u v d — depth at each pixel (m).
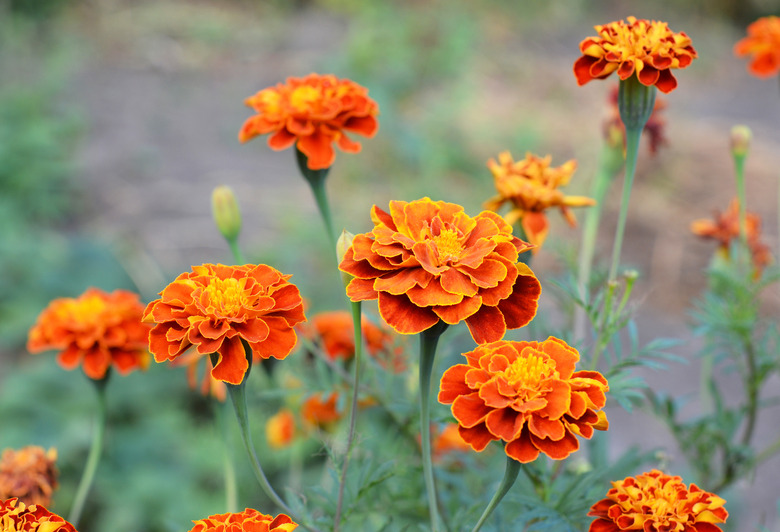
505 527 0.59
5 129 1.96
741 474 0.67
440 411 0.60
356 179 2.05
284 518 0.50
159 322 0.50
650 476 0.52
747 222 0.78
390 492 0.63
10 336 1.44
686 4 3.67
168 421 1.24
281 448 0.92
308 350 0.70
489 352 0.49
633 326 0.59
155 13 3.01
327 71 2.53
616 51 0.56
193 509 1.10
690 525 0.50
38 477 0.62
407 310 0.49
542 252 1.56
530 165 0.65
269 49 2.86
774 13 3.63
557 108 2.53
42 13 2.87
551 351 0.50
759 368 0.68
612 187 1.94
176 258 1.69
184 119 2.36
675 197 1.93
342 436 0.65
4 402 1.24
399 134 2.13
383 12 2.94
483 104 2.49
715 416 0.68
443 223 0.50
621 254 1.70
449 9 3.10
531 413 0.48
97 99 2.43
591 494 0.58
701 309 0.72
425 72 2.61
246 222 1.83
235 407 0.52
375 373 0.67
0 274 1.53
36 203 1.83
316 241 1.71
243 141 0.65
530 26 3.28
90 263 1.58
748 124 2.49
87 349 0.67
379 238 0.49
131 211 1.88
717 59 3.21
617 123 0.69
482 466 0.68
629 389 0.57
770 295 1.42
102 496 1.15
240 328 0.50
